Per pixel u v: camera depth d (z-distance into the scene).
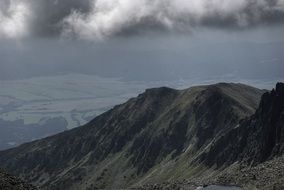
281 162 188.62
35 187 123.62
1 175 124.00
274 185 163.75
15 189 118.56
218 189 185.00
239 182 188.12
